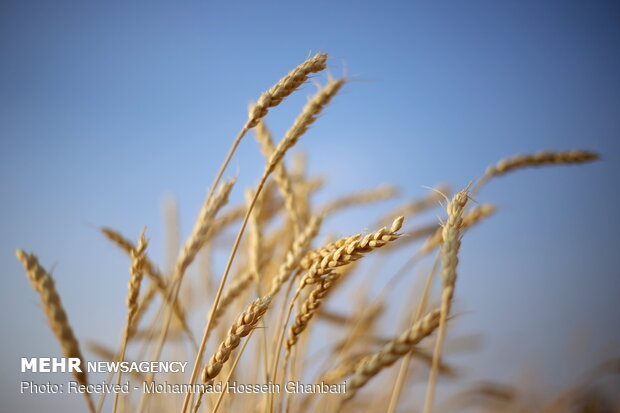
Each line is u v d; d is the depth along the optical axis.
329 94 0.73
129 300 0.74
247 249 1.03
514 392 1.21
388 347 0.61
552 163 0.96
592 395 1.08
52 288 0.70
